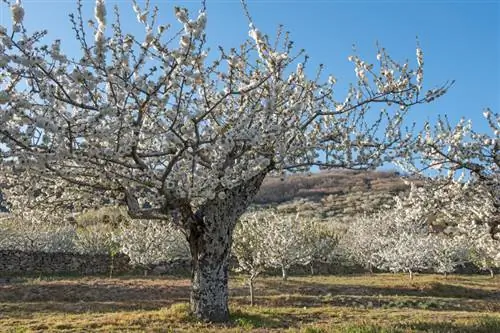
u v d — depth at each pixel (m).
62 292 22.50
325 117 13.12
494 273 38.66
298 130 11.55
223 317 12.27
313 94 12.60
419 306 21.17
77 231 33.69
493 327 11.76
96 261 30.81
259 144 10.68
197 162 10.07
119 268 30.95
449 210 14.62
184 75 8.70
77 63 8.01
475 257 36.41
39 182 12.41
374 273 37.16
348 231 43.72
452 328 11.98
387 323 12.88
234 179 10.39
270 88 10.84
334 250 38.06
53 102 8.09
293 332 11.20
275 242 27.72
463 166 12.29
